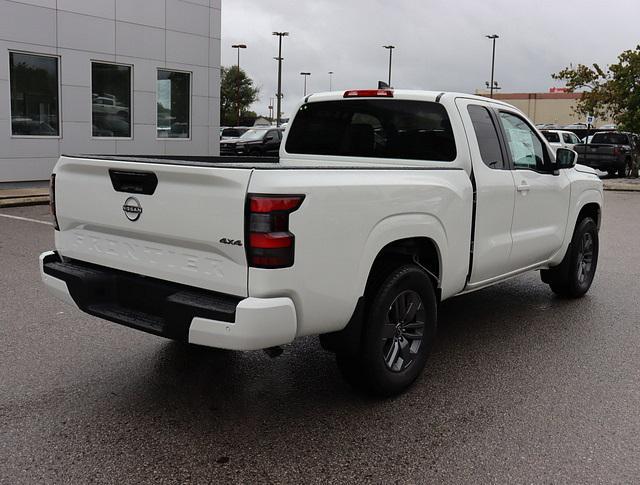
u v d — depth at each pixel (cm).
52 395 432
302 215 348
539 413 418
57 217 446
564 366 505
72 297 418
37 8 1545
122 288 405
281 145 602
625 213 1564
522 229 569
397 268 427
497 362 513
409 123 518
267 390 450
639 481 338
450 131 497
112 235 412
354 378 423
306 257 353
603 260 945
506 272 565
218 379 468
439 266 466
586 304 695
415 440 379
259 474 339
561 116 7362
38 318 597
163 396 435
